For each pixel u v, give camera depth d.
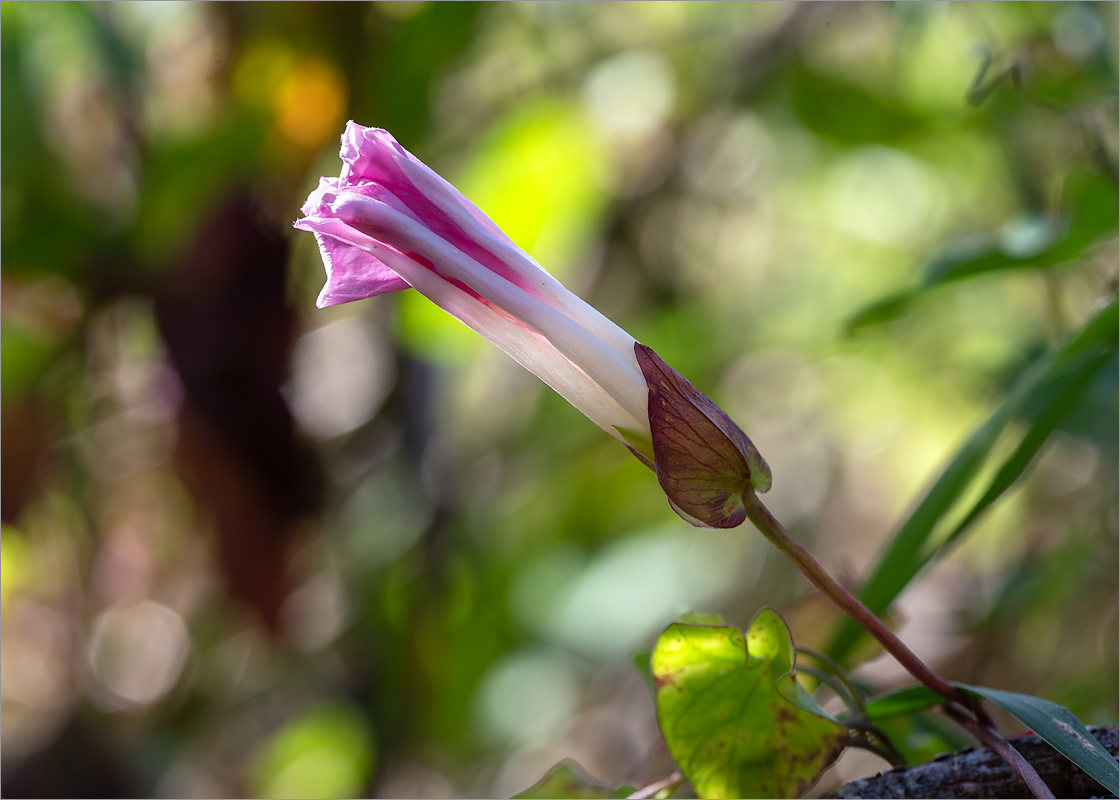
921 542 0.43
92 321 0.68
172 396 0.69
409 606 0.81
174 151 0.62
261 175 0.65
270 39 0.63
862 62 0.76
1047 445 0.66
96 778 0.81
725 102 0.74
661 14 0.76
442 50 0.62
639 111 0.76
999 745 0.40
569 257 0.80
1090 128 0.50
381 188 0.39
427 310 0.62
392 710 0.81
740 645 0.40
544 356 0.40
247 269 0.66
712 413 0.40
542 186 0.72
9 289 0.69
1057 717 0.39
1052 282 0.61
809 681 0.44
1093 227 0.46
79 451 0.74
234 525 0.69
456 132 0.72
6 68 0.65
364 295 0.40
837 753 0.40
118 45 0.68
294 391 0.69
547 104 0.72
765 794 0.40
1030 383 0.43
